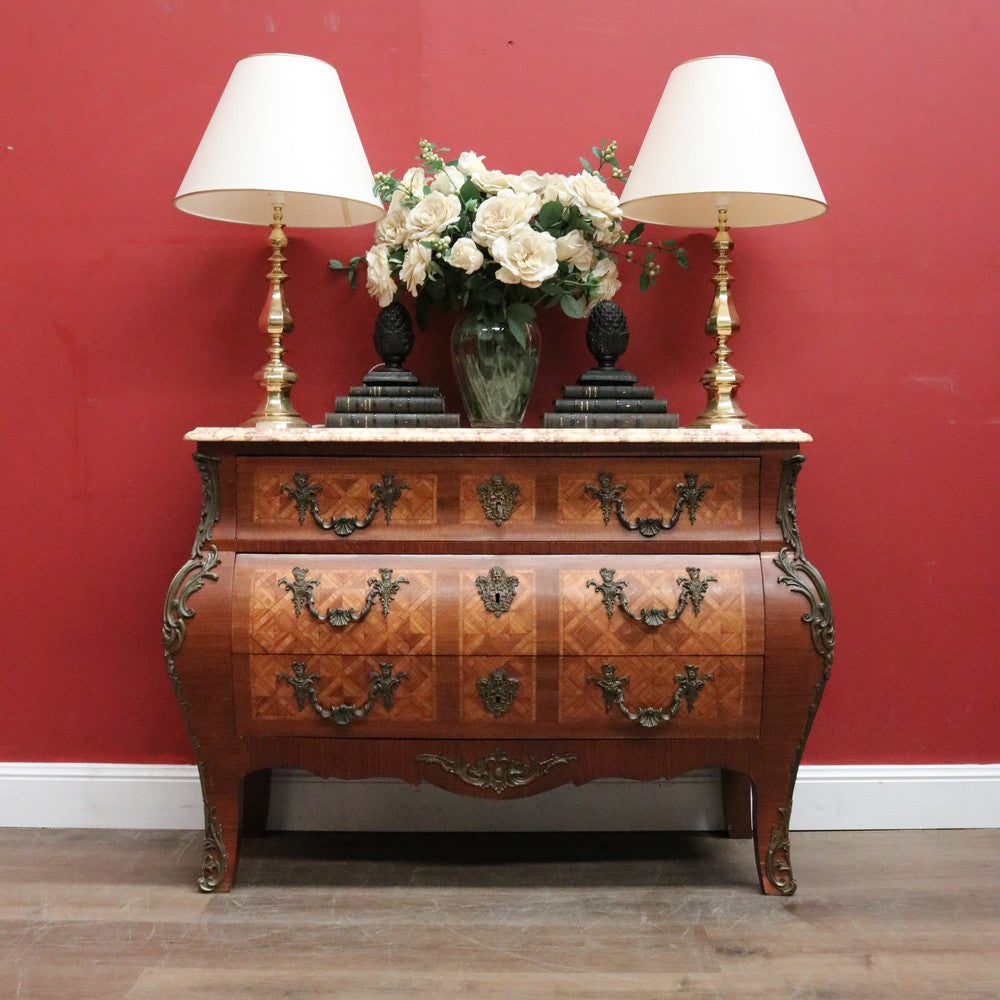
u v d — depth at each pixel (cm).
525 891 212
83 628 248
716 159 204
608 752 201
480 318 220
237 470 201
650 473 200
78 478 247
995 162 244
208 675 199
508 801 247
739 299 246
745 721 200
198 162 207
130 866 223
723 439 196
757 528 201
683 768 202
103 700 249
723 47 243
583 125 244
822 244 245
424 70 244
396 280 238
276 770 247
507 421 225
